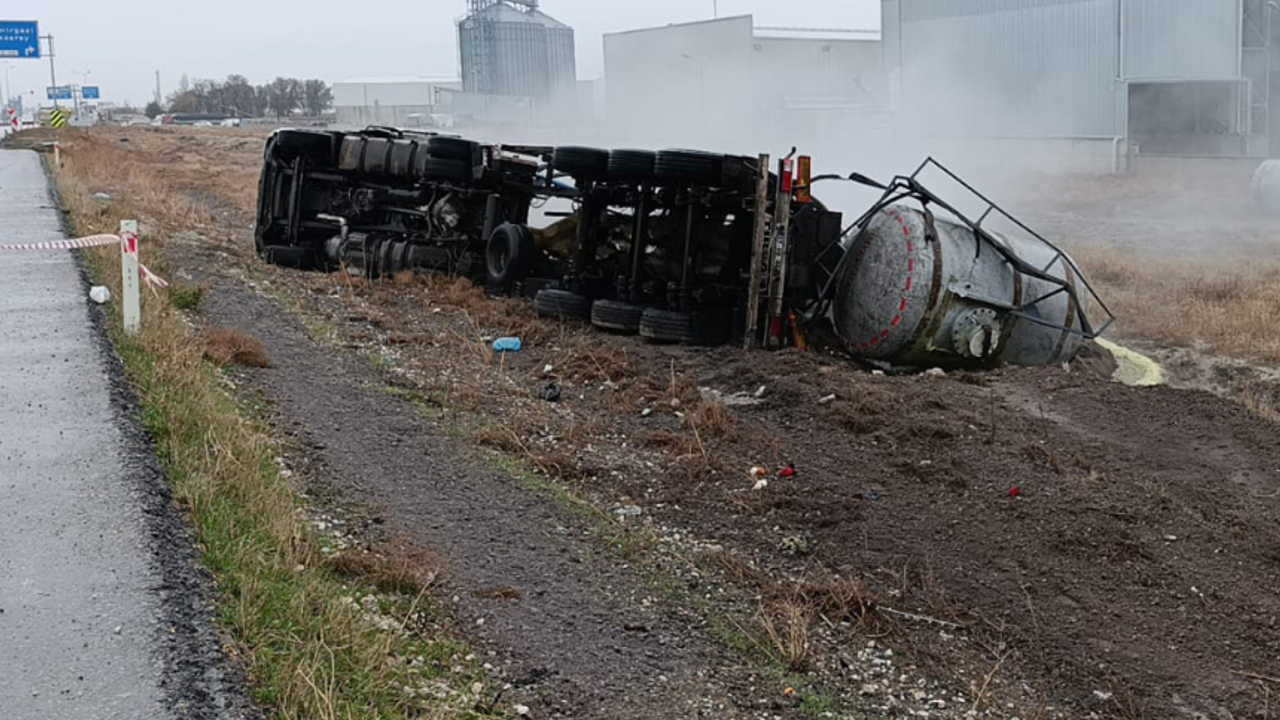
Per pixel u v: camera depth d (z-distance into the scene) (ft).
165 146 225.76
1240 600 24.54
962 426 34.22
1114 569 25.58
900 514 28.17
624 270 49.96
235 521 22.66
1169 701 21.08
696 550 26.05
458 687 18.61
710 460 31.48
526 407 36.99
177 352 34.96
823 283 45.98
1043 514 27.89
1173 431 35.37
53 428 28.02
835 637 22.57
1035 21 176.24
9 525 22.17
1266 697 21.11
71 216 79.36
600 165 49.70
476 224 60.23
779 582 24.56
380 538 24.35
